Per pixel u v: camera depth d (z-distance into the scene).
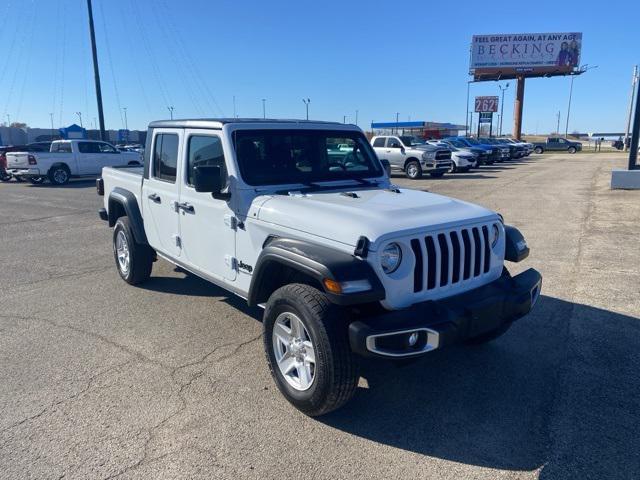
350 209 3.49
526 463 2.91
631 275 6.38
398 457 2.97
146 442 3.12
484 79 65.56
